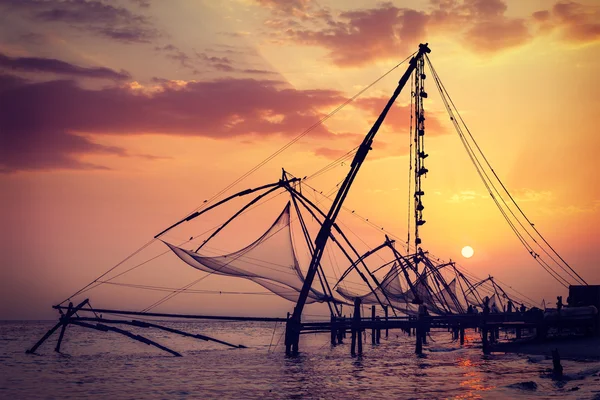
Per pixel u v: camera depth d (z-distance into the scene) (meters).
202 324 196.88
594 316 44.72
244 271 44.50
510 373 35.53
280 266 45.09
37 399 27.92
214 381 33.38
